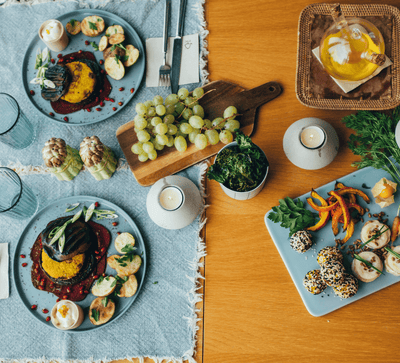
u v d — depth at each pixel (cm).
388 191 80
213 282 84
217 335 82
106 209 89
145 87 94
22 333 86
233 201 87
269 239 84
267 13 93
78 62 93
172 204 81
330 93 82
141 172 89
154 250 87
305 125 82
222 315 83
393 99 81
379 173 84
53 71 91
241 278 84
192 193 83
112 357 84
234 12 94
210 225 86
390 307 79
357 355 79
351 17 84
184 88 88
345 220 80
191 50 93
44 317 85
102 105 93
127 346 84
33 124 95
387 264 78
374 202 83
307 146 81
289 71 91
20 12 101
